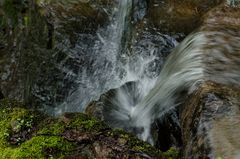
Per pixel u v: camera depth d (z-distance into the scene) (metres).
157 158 3.63
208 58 5.09
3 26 9.20
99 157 3.65
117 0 8.12
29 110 4.54
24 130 4.25
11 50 8.84
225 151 3.25
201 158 3.37
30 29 8.34
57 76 7.89
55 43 7.81
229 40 5.48
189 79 4.82
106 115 5.55
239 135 3.42
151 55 6.80
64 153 3.76
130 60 7.13
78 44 7.87
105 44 7.86
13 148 4.01
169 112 4.96
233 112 3.72
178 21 6.84
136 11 7.43
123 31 7.62
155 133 5.04
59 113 7.85
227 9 6.31
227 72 4.77
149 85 6.46
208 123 3.62
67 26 7.84
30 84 8.14
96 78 7.73
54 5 8.04
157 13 7.15
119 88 6.18
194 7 7.00
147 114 5.29
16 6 8.91
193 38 5.73
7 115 4.50
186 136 3.88
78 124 4.04
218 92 4.07
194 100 4.21
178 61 5.53
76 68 7.85
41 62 8.02
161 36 6.85
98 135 3.87
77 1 8.21
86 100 7.70
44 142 3.87
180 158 3.79
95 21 8.00
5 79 8.62
